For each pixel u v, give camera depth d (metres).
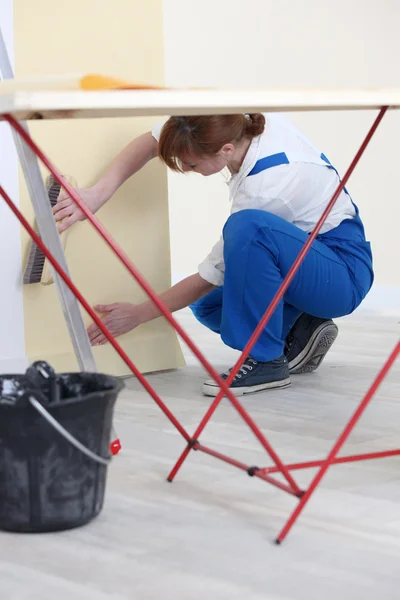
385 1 4.14
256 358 2.20
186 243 4.75
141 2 2.46
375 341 3.19
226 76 4.52
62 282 1.50
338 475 1.47
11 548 1.15
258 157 2.17
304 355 2.45
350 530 1.21
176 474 1.49
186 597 0.99
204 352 2.97
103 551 1.14
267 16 4.39
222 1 4.48
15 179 2.20
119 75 2.43
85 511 1.23
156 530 1.22
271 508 1.31
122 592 1.00
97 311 2.38
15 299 2.23
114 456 1.61
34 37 2.23
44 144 2.25
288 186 2.20
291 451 1.63
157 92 1.02
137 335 2.54
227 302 2.19
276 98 1.08
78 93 0.99
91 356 1.54
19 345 2.24
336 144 4.26
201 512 1.29
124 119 2.41
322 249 2.25
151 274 2.55
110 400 1.22
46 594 1.00
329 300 2.28
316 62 4.30
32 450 1.17
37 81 1.12
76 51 2.32
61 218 2.17
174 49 4.64
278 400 2.13
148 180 2.52
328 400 2.12
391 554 1.12
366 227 4.26
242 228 2.14
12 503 1.19
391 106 1.27
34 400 1.13
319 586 1.02
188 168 2.08
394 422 1.88
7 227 2.20
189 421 1.90
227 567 1.08
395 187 4.13
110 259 2.45
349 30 4.23
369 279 2.40
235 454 1.61
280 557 1.11
